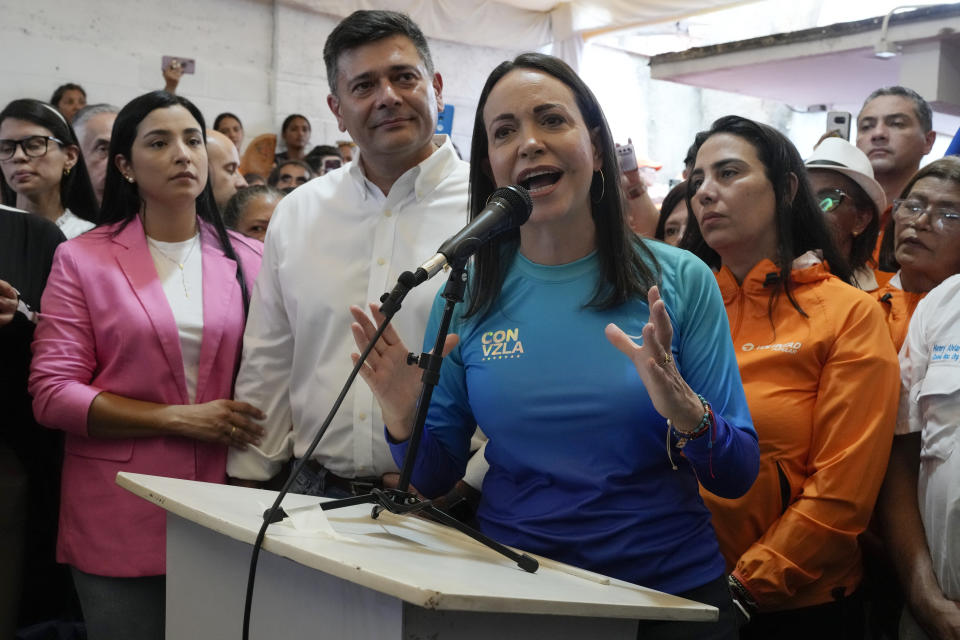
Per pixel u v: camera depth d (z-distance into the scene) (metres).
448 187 2.05
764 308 1.90
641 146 9.83
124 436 2.04
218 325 2.17
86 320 2.10
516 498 1.45
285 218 2.13
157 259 2.20
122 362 2.08
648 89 9.84
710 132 2.04
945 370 1.71
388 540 1.20
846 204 2.38
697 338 1.42
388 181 2.06
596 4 8.04
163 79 6.17
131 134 2.17
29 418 2.25
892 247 2.21
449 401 1.58
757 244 1.94
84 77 5.85
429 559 1.10
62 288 2.10
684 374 1.42
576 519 1.38
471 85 7.97
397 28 1.97
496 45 7.98
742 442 1.31
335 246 2.04
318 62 6.85
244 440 2.09
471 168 1.60
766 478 1.76
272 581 1.17
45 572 2.41
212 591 1.29
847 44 4.93
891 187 3.27
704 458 1.26
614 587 1.16
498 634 1.04
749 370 1.84
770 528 1.74
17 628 2.38
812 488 1.72
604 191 1.46
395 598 0.97
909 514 1.80
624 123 9.67
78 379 2.07
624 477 1.37
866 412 1.74
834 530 1.69
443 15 7.54
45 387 2.04
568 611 0.98
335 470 1.98
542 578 1.12
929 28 4.57
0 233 2.24
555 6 8.23
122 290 2.10
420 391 1.45
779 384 1.81
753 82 6.03
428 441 1.53
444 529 1.36
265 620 1.18
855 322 1.80
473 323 1.52
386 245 2.01
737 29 8.99
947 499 1.65
